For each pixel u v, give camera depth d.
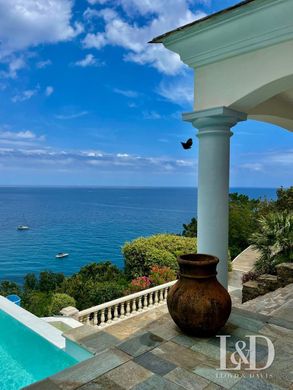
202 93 3.47
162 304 7.54
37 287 13.70
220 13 2.90
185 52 3.50
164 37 3.47
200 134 3.52
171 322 3.16
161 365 2.38
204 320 2.72
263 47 2.96
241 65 3.13
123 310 6.83
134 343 2.72
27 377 4.18
